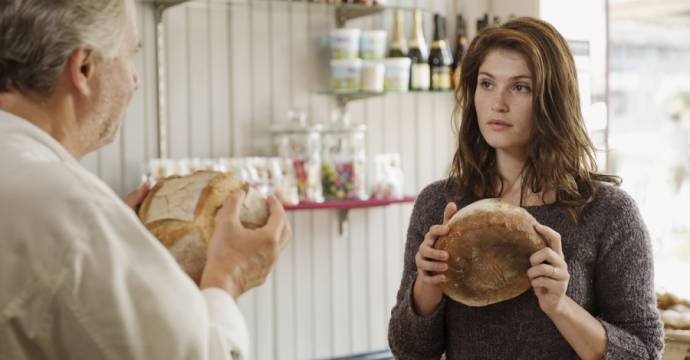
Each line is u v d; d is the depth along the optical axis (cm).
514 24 180
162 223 118
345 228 358
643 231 173
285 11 340
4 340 94
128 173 313
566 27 377
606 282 171
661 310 237
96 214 97
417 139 378
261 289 341
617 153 561
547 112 175
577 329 160
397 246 374
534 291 164
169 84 319
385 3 348
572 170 176
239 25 331
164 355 97
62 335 95
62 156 105
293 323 348
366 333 367
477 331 172
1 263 94
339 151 340
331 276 357
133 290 97
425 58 351
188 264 116
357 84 332
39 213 96
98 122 112
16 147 101
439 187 193
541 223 174
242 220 118
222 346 102
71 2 105
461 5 382
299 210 341
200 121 326
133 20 115
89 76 109
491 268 159
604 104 388
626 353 163
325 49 349
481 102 177
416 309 176
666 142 570
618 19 554
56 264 94
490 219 159
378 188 349
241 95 333
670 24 566
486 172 187
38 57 104
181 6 320
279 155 330
